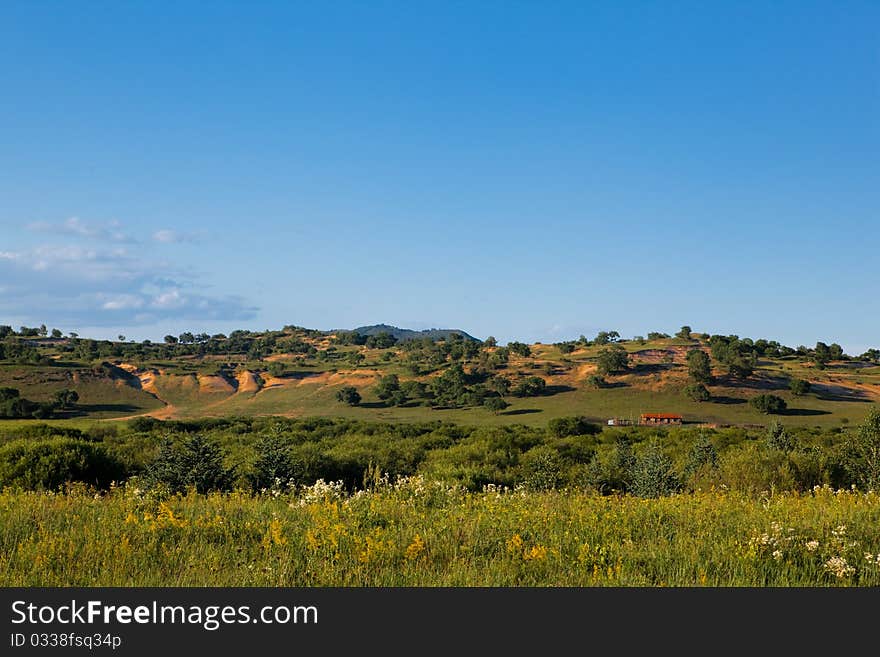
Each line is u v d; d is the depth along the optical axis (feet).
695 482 66.13
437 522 33.76
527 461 118.62
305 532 31.50
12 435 142.20
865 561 27.58
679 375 505.25
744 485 59.72
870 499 43.06
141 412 526.57
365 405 516.73
